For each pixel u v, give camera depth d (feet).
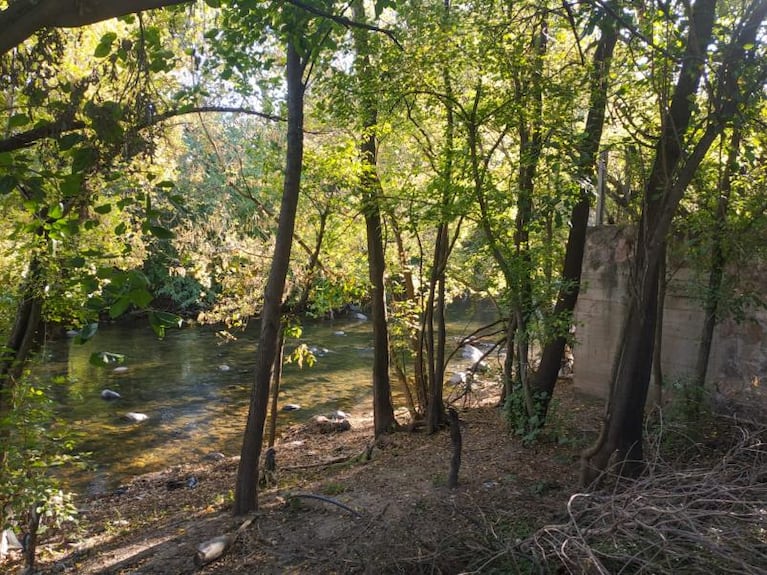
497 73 24.38
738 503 13.17
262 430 21.57
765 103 20.66
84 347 63.00
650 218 19.38
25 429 20.08
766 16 17.78
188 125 27.81
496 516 17.98
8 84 12.23
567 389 38.14
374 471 26.03
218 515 22.26
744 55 17.83
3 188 9.78
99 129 10.76
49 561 20.95
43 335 22.77
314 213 30.66
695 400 25.09
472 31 23.22
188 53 16.29
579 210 27.78
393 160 31.40
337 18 13.20
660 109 18.30
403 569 15.03
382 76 24.62
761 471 14.93
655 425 23.38
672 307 29.50
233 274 32.86
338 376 54.49
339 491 23.02
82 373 53.26
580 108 25.09
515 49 22.76
